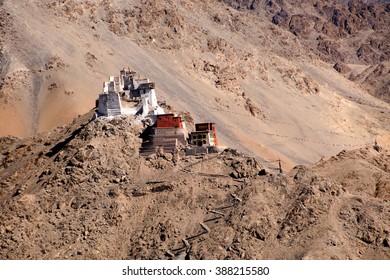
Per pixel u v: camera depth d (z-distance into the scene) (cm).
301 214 18738
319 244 17838
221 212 19350
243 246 17862
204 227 18900
